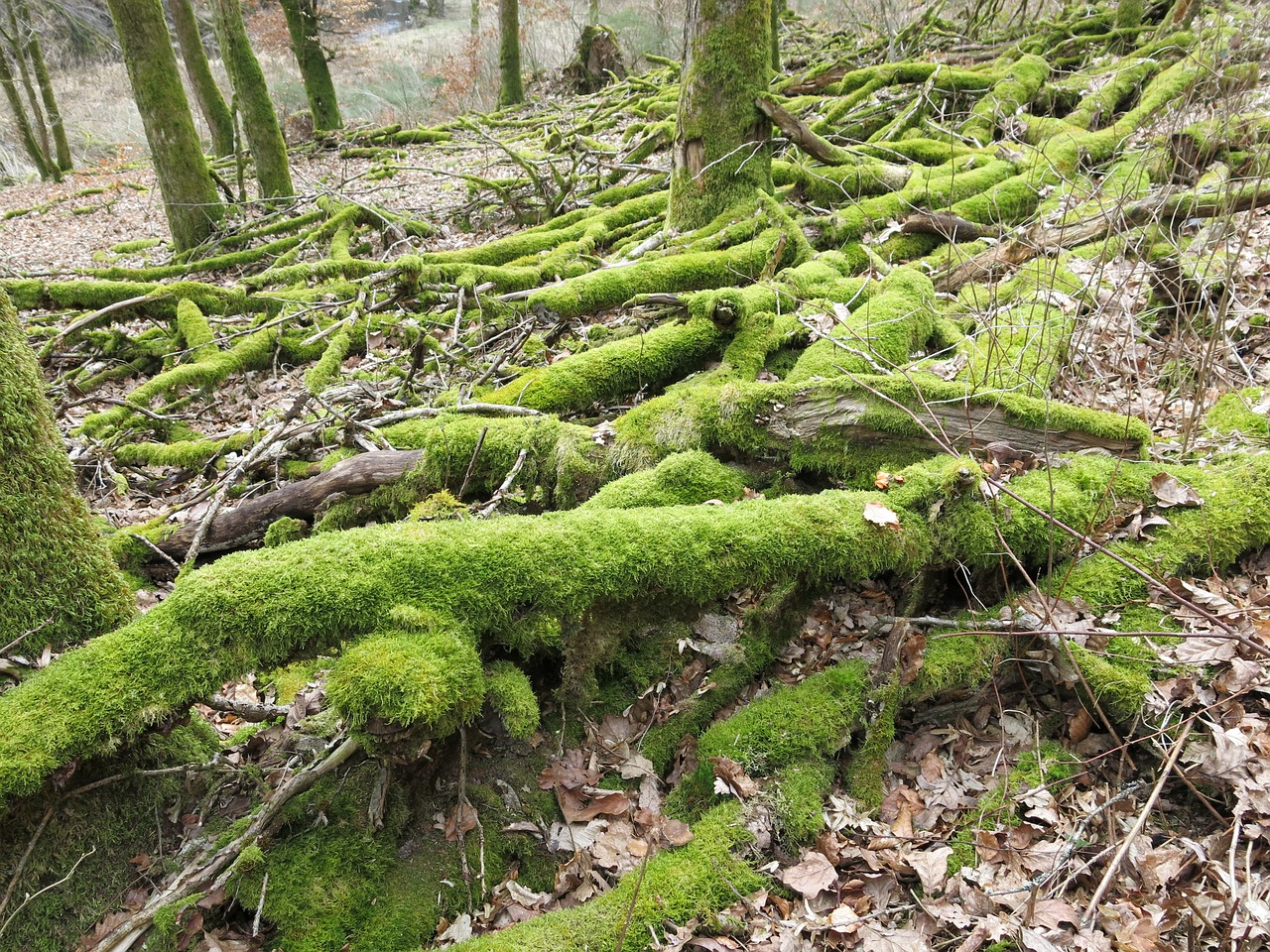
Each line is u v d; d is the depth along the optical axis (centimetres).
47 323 795
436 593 251
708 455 370
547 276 712
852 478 369
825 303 495
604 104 1652
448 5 3534
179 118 1002
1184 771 254
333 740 277
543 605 261
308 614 242
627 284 594
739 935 234
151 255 1256
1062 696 295
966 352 471
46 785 234
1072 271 555
